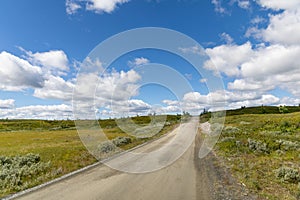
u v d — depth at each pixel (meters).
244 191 7.38
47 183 8.92
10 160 13.71
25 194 7.66
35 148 21.86
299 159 12.44
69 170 11.21
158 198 6.97
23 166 11.98
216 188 7.75
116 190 7.85
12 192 7.95
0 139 35.88
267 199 6.70
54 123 86.69
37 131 60.31
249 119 46.03
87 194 7.48
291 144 16.30
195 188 7.83
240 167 10.69
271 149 15.38
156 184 8.47
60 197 7.25
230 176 9.18
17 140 33.31
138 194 7.39
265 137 20.58
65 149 19.30
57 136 38.81
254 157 13.19
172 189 7.81
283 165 11.09
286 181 8.45
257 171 9.93
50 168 11.77
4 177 9.81
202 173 9.93
